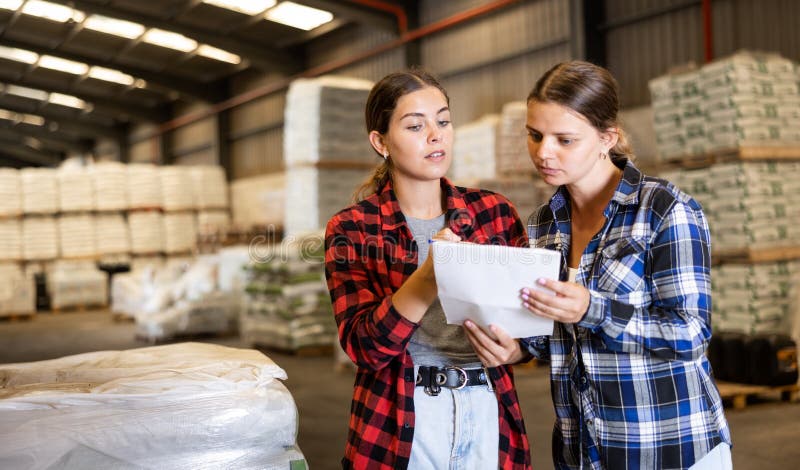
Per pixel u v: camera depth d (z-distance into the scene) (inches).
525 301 47.7
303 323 301.9
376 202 60.0
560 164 51.7
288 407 65.9
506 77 412.8
